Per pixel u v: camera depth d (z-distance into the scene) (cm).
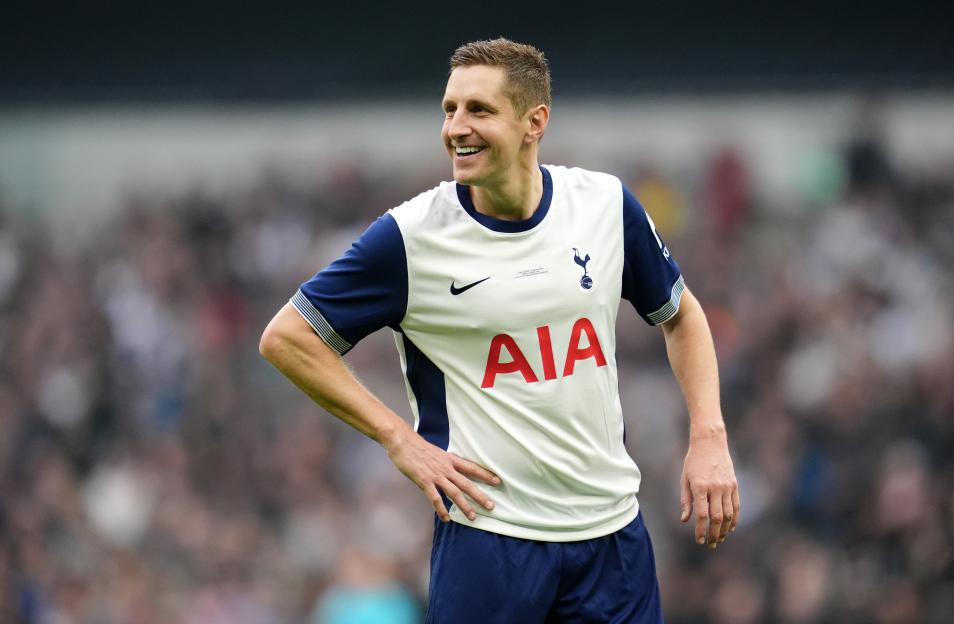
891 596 3803
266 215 6456
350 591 3641
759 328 5022
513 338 1410
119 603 4247
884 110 6444
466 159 1383
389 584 3656
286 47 7012
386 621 3559
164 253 6259
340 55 7000
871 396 4531
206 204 6644
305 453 4822
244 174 6869
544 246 1420
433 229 1413
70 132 7006
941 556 3869
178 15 7006
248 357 5788
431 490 1395
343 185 6575
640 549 1473
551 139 6650
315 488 4684
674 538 4053
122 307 5922
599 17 6744
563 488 1426
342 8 6975
